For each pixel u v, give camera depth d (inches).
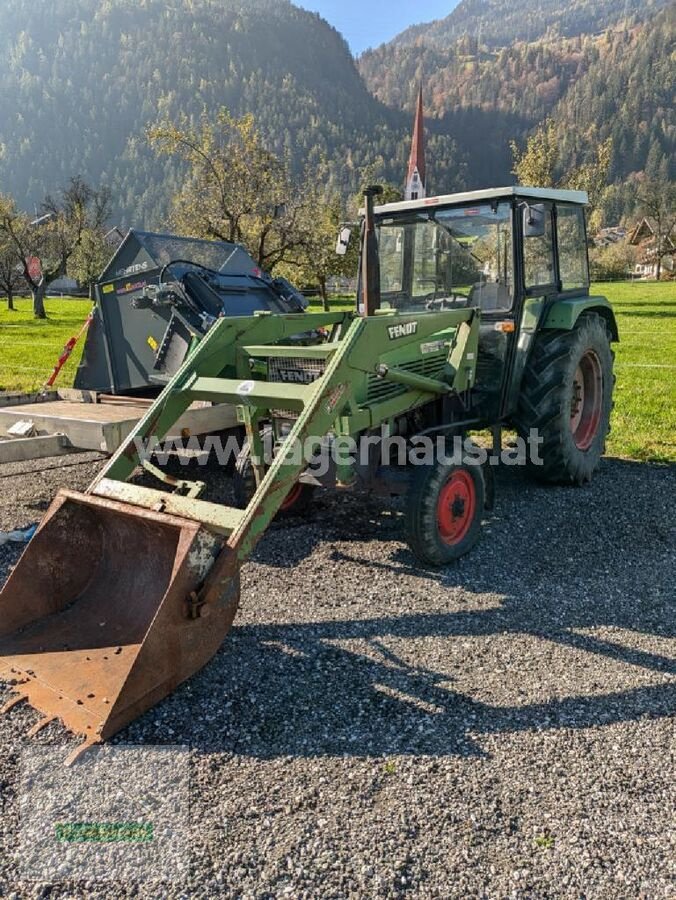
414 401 167.6
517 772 94.8
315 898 76.0
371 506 199.8
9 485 225.1
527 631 132.8
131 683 102.0
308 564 162.9
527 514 196.1
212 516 119.0
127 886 77.9
